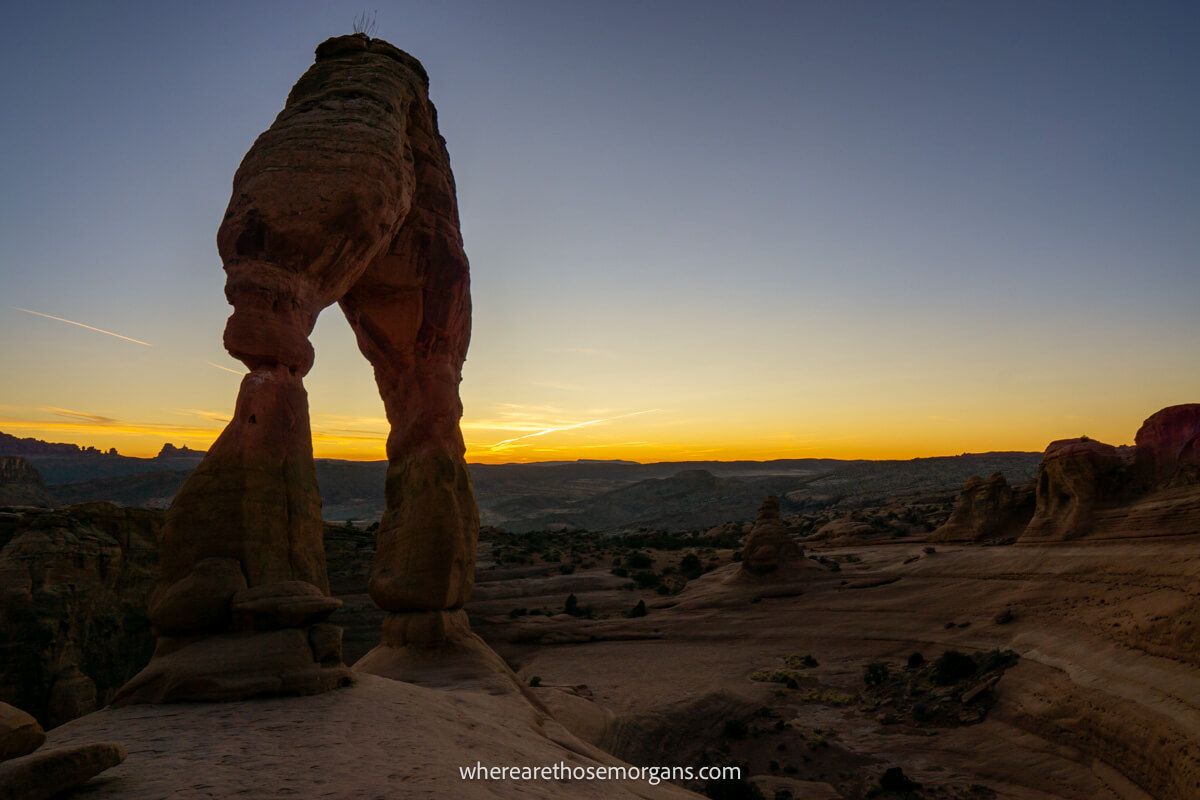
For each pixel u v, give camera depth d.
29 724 8.54
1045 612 49.25
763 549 76.62
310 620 15.57
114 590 48.09
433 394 25.06
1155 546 50.09
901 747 36.19
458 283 25.94
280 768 9.95
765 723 40.34
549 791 11.80
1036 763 32.00
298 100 21.34
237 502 15.81
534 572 93.94
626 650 62.72
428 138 26.06
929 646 52.62
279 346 17.14
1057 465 62.84
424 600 23.44
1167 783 26.56
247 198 18.00
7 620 41.25
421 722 13.92
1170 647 33.66
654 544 132.00
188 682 13.69
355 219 18.64
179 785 8.94
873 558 83.31
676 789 17.58
